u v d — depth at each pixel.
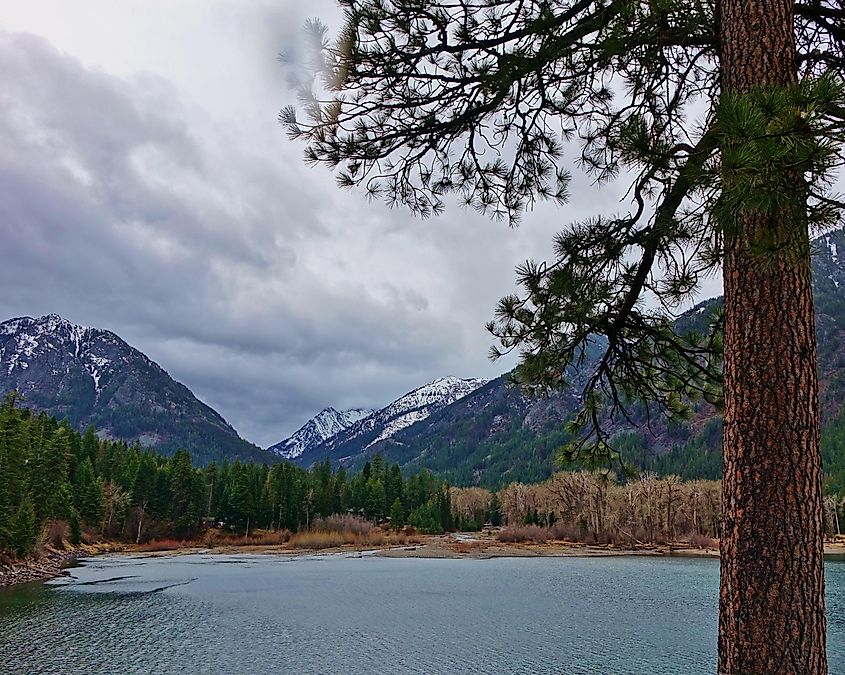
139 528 82.31
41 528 55.53
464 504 120.06
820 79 2.82
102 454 98.50
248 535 89.75
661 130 4.41
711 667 20.06
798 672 2.82
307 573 49.47
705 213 3.18
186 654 21.77
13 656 21.12
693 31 3.86
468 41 4.26
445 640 24.14
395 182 5.04
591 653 21.98
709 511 81.00
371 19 4.04
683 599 34.94
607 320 4.99
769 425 3.05
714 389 5.26
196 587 39.19
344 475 109.50
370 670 19.92
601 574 48.81
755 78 3.38
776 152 2.65
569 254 4.71
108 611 29.89
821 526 2.99
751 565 2.99
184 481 89.50
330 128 4.38
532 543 81.75
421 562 61.38
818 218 2.79
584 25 4.12
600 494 77.50
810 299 3.18
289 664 20.59
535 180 5.25
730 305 3.28
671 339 5.00
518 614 30.09
